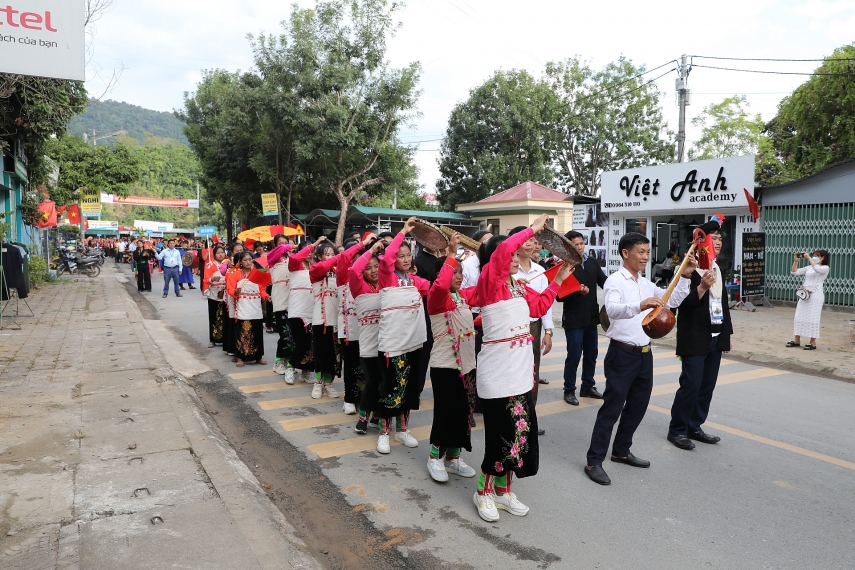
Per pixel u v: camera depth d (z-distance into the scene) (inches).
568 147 1279.5
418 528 147.0
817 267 365.4
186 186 3934.5
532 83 1237.7
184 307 606.5
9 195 653.9
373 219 1031.0
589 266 257.6
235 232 1784.0
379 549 137.7
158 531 130.7
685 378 201.6
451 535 143.3
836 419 237.9
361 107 960.9
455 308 168.7
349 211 1026.7
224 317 361.4
